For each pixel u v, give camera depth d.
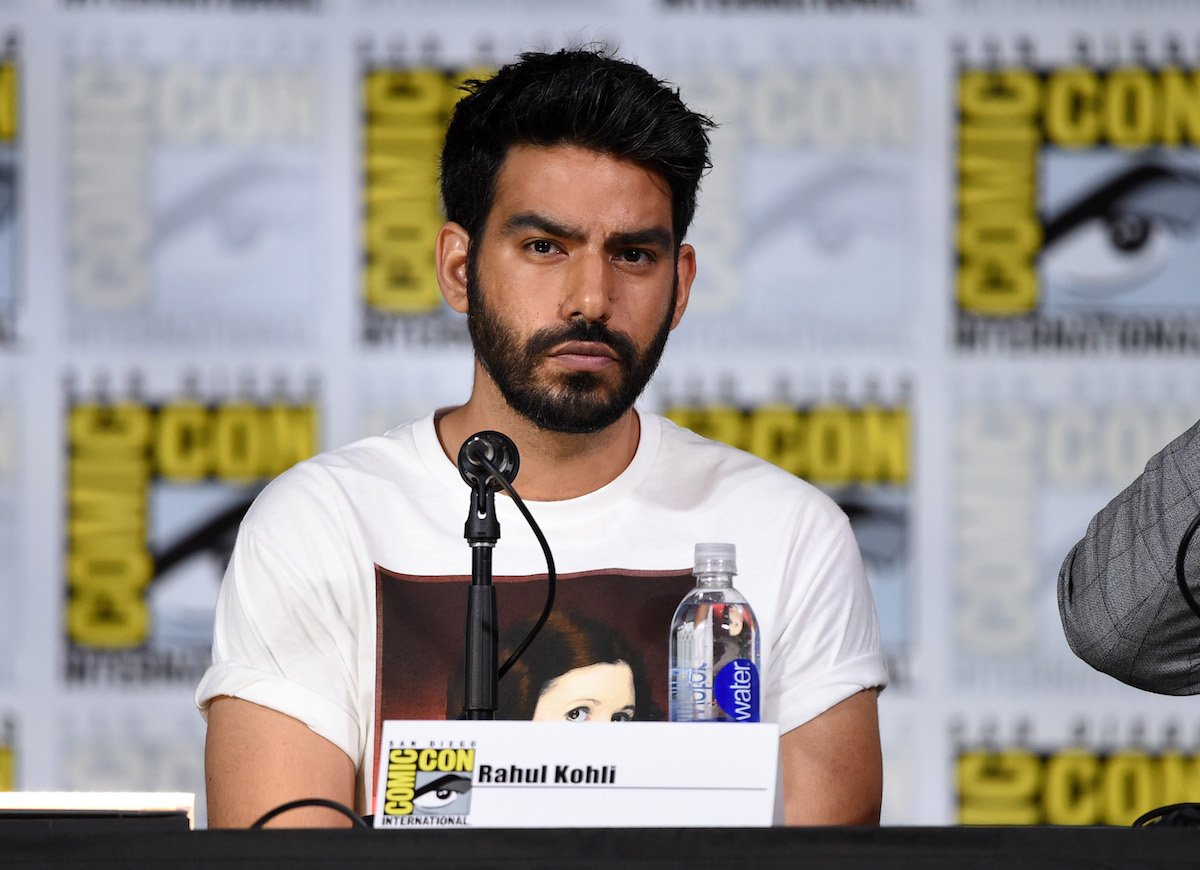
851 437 11.59
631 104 6.57
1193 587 5.97
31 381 11.47
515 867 4.02
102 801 4.88
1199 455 5.99
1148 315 11.63
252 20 11.56
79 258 11.51
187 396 11.54
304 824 6.43
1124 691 11.49
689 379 11.59
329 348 11.58
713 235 11.59
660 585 7.00
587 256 6.51
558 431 6.72
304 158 11.59
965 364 11.62
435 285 11.59
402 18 11.59
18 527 11.42
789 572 7.17
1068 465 11.59
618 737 4.58
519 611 6.92
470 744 4.58
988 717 11.49
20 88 11.48
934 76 11.63
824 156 11.62
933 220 11.62
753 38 11.61
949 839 4.05
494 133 6.71
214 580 11.51
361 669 6.88
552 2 11.61
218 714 6.79
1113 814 11.45
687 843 4.04
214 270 11.55
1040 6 11.66
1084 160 11.66
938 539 11.55
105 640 11.42
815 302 11.60
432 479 7.23
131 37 11.55
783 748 6.88
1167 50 11.67
